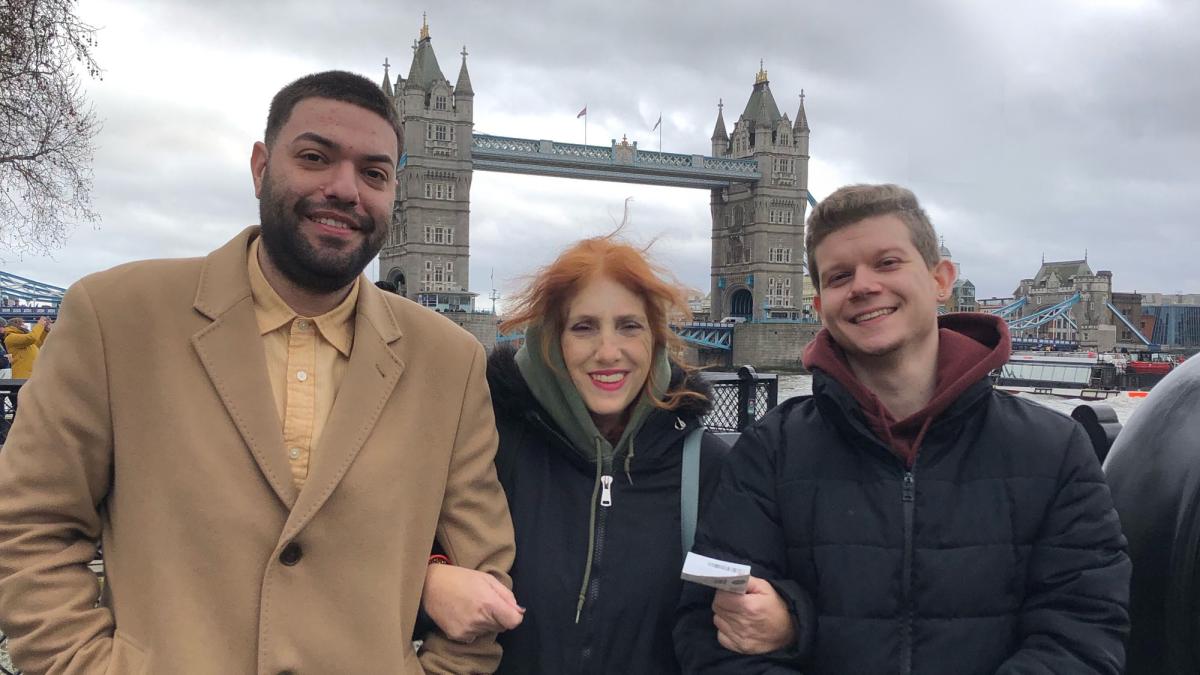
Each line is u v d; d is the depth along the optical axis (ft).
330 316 7.03
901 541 6.75
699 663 6.98
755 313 339.16
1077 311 387.96
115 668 6.04
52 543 6.30
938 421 6.85
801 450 7.30
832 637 6.77
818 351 7.37
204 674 6.05
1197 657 7.61
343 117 6.61
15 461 6.24
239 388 6.50
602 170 320.09
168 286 6.71
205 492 6.29
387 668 6.57
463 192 292.81
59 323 6.51
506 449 8.09
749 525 7.27
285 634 6.29
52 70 48.73
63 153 53.01
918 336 7.13
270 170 6.68
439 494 7.29
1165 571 7.75
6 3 45.55
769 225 342.03
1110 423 10.59
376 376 6.97
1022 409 7.18
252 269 6.98
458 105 293.43
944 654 6.56
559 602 7.45
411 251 285.84
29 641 6.08
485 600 6.88
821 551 6.95
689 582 7.36
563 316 7.70
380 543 6.75
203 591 6.25
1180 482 7.83
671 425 8.02
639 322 7.57
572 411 7.73
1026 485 6.79
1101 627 6.40
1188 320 393.29
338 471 6.61
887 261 7.05
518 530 7.76
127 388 6.42
